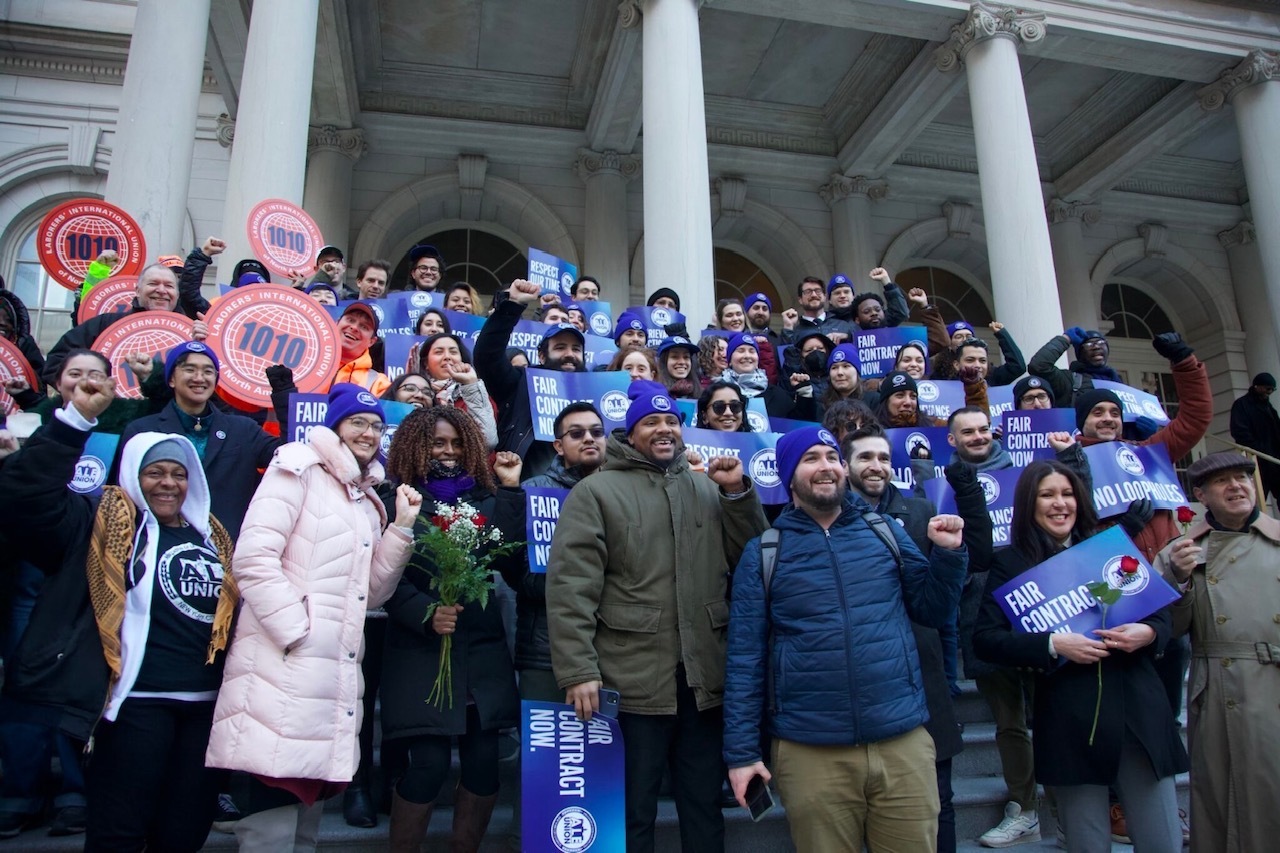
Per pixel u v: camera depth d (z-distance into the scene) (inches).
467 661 122.3
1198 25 415.5
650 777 113.4
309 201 450.9
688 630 116.6
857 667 104.5
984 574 159.6
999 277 359.3
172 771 105.9
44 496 102.5
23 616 143.9
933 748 107.9
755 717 107.0
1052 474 126.6
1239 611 119.6
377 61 460.8
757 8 383.6
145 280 197.3
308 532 108.9
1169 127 482.9
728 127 522.3
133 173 259.6
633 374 199.3
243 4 371.9
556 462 149.2
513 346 245.6
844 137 527.2
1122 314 593.9
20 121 445.4
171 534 110.6
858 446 137.6
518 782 133.3
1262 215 409.4
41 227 229.1
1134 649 113.7
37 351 217.8
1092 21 401.1
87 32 446.6
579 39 450.6
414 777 115.4
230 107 444.1
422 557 125.1
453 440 135.9
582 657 109.9
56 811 130.7
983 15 383.2
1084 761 112.6
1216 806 118.0
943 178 549.0
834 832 103.0
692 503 124.6
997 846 143.9
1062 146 545.6
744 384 226.2
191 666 106.3
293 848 111.2
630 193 513.7
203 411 134.0
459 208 508.4
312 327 187.2
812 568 109.8
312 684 102.3
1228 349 572.4
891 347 256.4
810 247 527.5
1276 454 279.1
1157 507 171.2
